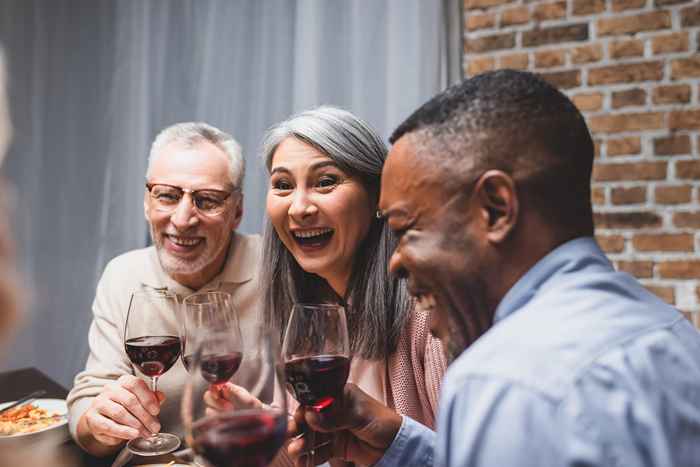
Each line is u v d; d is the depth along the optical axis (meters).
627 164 2.31
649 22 2.26
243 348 0.76
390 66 2.58
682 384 0.61
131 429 1.19
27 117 3.22
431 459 0.96
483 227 0.67
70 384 3.25
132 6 3.04
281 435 0.74
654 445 0.55
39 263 3.25
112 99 3.11
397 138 0.74
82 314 3.24
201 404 0.72
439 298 0.71
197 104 2.98
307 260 1.25
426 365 1.22
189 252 1.66
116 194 3.10
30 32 3.20
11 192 0.34
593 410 0.55
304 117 1.21
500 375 0.57
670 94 2.25
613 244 2.34
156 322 1.25
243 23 2.88
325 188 1.21
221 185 1.66
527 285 0.66
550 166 0.66
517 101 0.67
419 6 2.53
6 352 0.32
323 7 2.69
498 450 0.54
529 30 2.39
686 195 2.24
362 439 0.98
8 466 0.57
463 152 0.66
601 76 2.32
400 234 0.72
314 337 0.93
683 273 2.26
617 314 0.63
